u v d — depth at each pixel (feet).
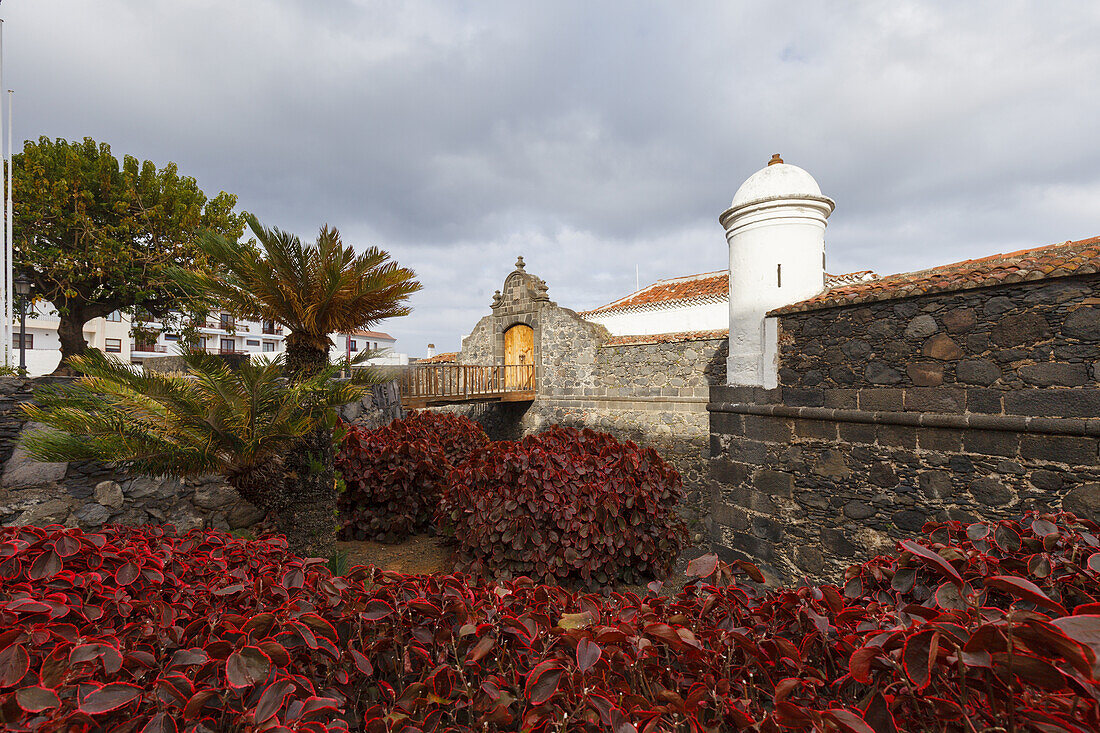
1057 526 8.18
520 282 51.47
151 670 5.57
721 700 5.39
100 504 14.28
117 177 42.98
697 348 38.47
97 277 41.60
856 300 16.57
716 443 22.38
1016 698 4.34
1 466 13.24
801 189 20.34
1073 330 12.41
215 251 13.92
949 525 9.12
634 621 7.07
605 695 5.37
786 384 19.27
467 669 6.49
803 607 6.43
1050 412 12.68
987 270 14.29
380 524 19.65
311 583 7.81
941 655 4.31
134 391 11.82
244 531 16.02
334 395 13.65
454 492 17.37
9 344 34.30
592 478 16.97
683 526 18.26
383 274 14.66
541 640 6.56
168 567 7.91
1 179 34.50
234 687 4.72
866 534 16.44
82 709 4.24
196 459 12.58
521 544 15.57
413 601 6.68
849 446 16.98
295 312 14.29
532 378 50.62
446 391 40.86
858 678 4.73
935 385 14.88
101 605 6.27
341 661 6.35
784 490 18.99
